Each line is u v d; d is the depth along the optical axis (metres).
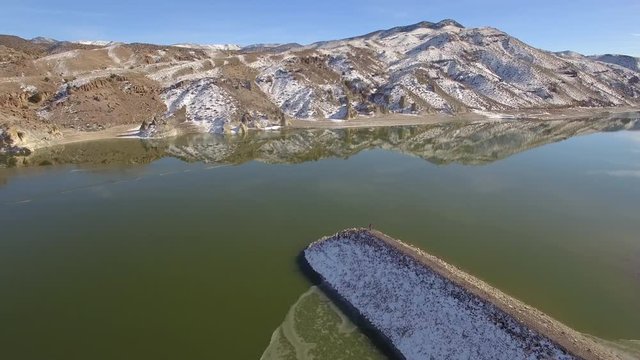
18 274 29.73
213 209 42.09
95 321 24.44
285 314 24.81
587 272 29.44
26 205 43.38
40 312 25.34
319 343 22.42
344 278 27.22
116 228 37.59
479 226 37.47
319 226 37.47
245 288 27.56
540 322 20.39
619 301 25.94
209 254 32.41
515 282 27.94
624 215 40.25
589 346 19.69
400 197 45.34
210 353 21.80
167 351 21.94
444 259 31.03
